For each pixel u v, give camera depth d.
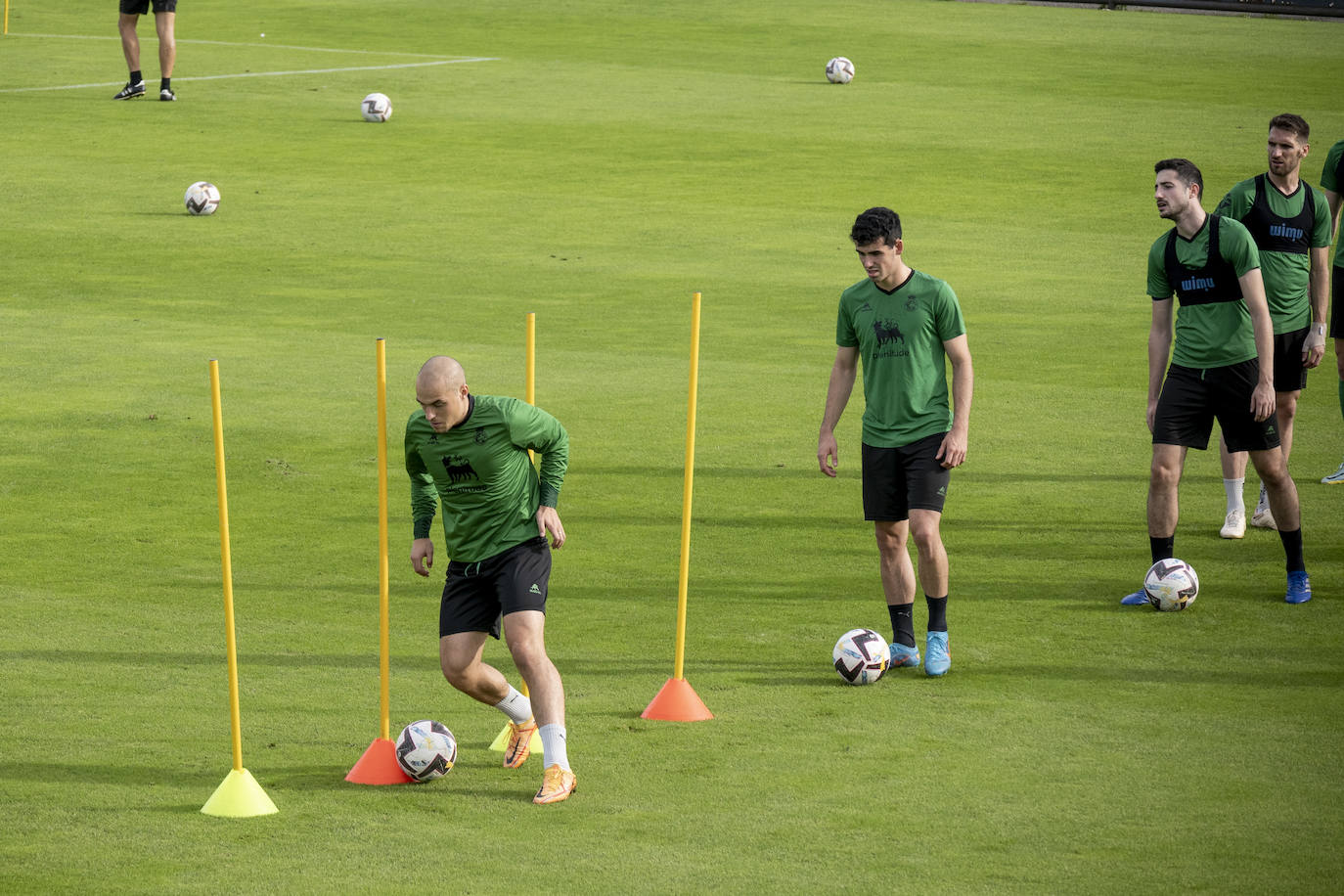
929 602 20.27
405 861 14.86
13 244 52.56
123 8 79.31
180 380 37.25
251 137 72.25
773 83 88.44
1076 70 92.31
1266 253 25.88
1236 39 103.69
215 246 52.72
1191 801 16.19
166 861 14.86
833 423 20.88
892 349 20.02
